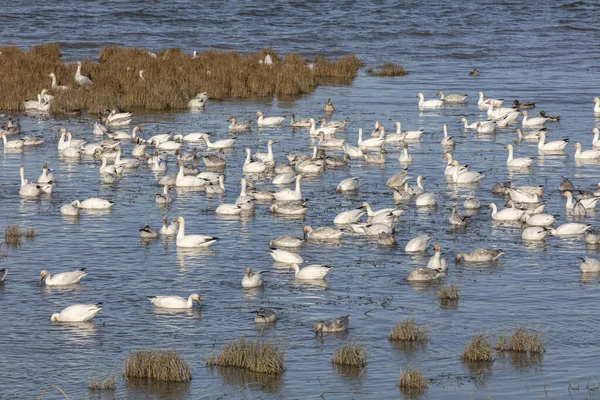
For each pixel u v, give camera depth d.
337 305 30.17
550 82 82.19
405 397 23.73
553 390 24.03
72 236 38.06
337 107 70.69
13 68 76.31
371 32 112.44
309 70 81.19
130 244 37.00
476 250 34.81
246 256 35.56
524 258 35.25
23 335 27.77
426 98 74.56
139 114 67.88
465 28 118.69
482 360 25.98
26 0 126.94
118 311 29.72
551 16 131.50
